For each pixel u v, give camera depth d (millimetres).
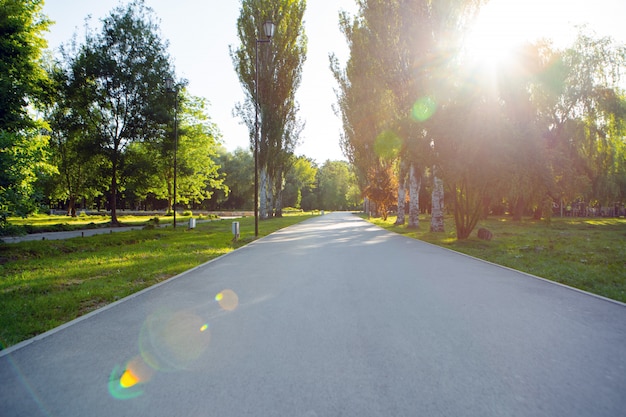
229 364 3820
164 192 48250
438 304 6305
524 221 40906
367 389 3264
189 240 18703
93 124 32000
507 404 3018
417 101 21172
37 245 14086
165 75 33188
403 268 10195
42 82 24250
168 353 4133
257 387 3312
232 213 71688
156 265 10625
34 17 23016
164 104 33469
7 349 4270
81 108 31375
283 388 3291
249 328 5008
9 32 18031
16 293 7141
